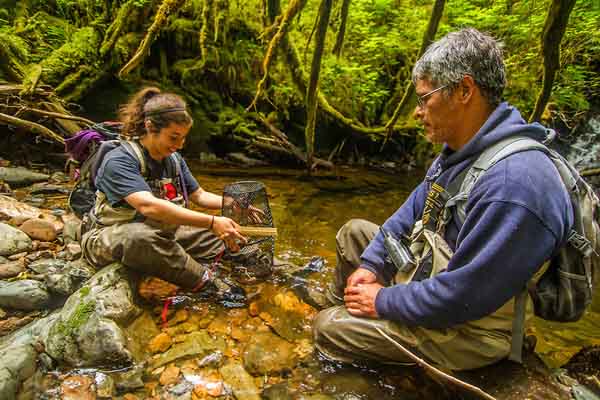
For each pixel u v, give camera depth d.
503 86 1.26
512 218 1.13
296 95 6.04
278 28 3.98
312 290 2.13
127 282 1.76
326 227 3.30
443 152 1.47
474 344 1.35
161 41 5.61
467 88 1.24
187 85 5.75
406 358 1.46
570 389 1.31
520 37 5.70
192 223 1.80
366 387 1.43
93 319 1.51
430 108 1.31
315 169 5.64
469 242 1.21
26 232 2.35
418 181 5.39
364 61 6.54
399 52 6.61
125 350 1.47
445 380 1.42
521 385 1.31
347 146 6.47
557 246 1.20
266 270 2.24
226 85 6.00
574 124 6.11
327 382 1.45
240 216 2.08
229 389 1.40
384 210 3.93
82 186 2.15
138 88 5.40
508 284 1.16
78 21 5.45
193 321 1.77
